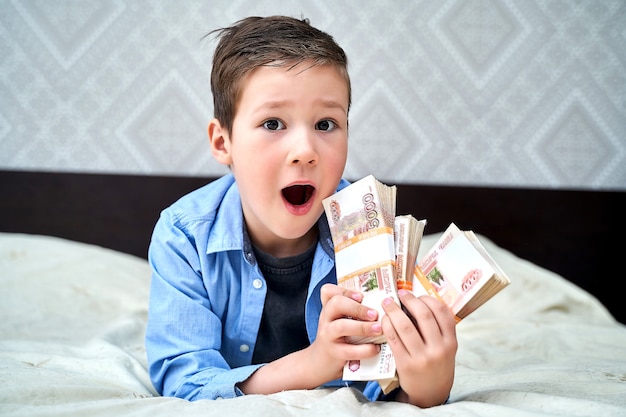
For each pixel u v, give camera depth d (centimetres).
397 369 75
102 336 130
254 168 89
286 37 90
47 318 150
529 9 212
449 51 212
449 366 75
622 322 212
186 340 96
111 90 207
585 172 216
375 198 82
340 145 90
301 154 85
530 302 173
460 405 75
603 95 214
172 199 207
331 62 89
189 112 209
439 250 81
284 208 90
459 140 214
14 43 205
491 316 167
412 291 81
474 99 213
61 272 168
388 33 211
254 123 89
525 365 118
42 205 204
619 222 212
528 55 213
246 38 93
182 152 209
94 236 205
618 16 213
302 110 88
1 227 203
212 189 111
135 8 206
